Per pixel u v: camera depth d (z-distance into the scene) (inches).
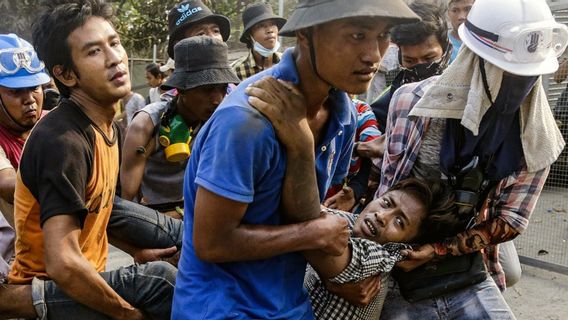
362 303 73.2
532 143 79.4
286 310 66.4
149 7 475.2
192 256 66.4
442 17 114.0
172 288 83.4
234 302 63.2
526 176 81.9
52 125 74.4
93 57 76.4
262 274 64.7
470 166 81.8
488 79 75.6
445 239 83.0
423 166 86.0
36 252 79.5
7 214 100.0
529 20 73.4
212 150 58.3
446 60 115.7
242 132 56.9
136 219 96.7
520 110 78.6
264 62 172.9
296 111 59.1
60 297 78.0
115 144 83.9
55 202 72.1
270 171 59.9
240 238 60.3
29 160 74.0
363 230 80.9
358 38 55.3
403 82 117.0
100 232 84.7
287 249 62.1
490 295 83.4
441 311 84.9
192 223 65.9
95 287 74.5
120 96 78.7
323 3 54.8
